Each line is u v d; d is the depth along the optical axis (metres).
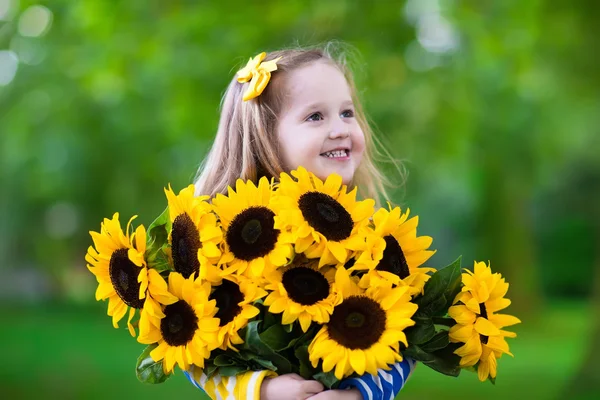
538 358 15.84
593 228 31.59
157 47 11.58
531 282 22.55
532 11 11.31
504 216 22.39
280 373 2.78
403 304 2.74
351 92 3.96
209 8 11.10
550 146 19.22
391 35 11.30
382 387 2.75
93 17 11.77
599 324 9.94
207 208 2.82
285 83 3.23
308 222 2.75
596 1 10.27
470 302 2.88
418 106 13.50
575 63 11.70
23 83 14.79
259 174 3.30
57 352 18.02
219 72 11.35
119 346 19.16
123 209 22.55
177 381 13.33
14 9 12.08
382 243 2.80
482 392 11.84
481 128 15.66
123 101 14.78
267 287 2.71
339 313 2.71
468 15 11.72
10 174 22.95
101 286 3.04
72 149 19.03
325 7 10.78
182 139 16.11
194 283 2.77
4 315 27.78
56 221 29.09
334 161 3.19
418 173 18.58
